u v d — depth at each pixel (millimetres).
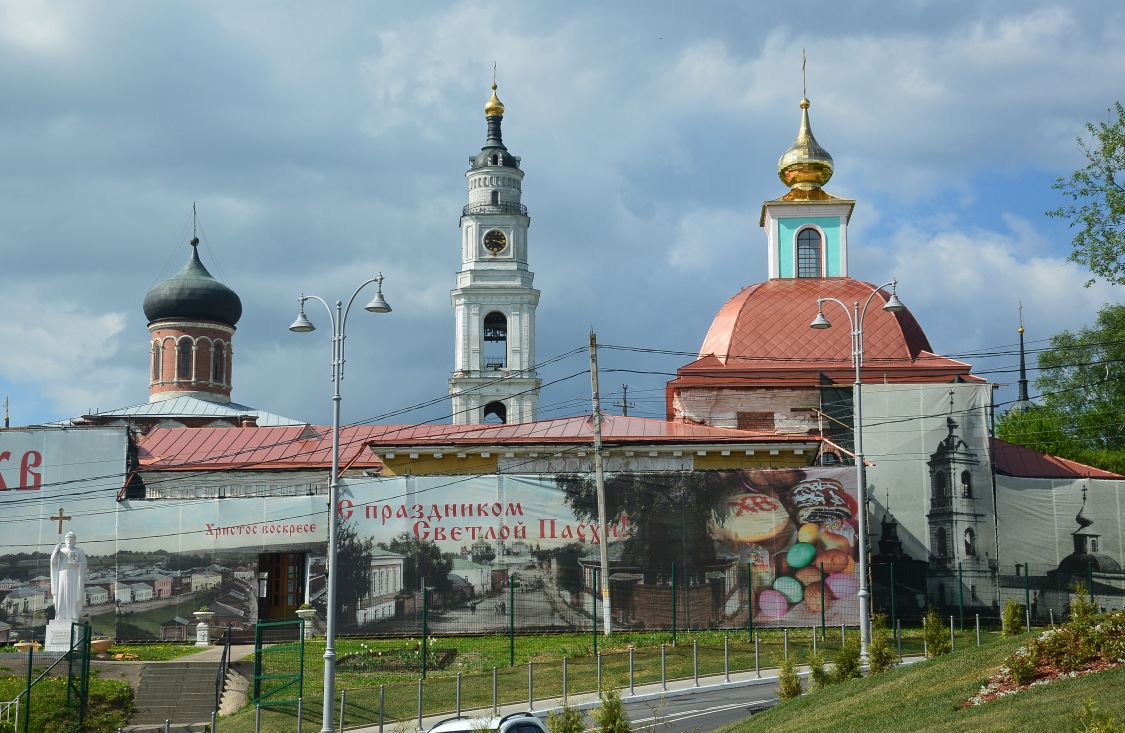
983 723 24781
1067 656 27547
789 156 71875
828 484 56250
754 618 55375
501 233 115062
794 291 67062
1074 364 85250
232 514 57781
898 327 64812
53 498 58844
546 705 40719
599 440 54812
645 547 56125
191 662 48250
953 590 58312
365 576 56656
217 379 96812
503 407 113500
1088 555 59312
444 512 56906
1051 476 63656
